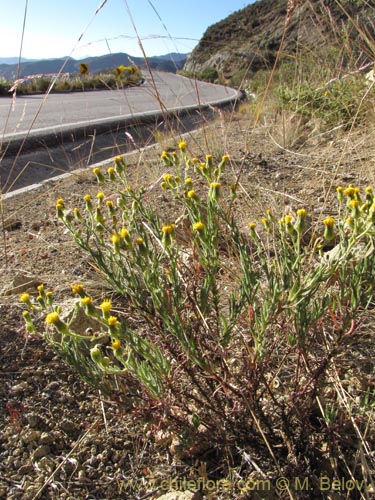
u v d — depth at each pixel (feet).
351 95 16.92
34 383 6.55
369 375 6.24
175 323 5.00
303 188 12.69
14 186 17.24
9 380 6.57
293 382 6.16
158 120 33.14
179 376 6.28
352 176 12.80
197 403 5.84
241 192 11.73
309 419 5.80
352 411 5.61
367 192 5.63
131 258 5.72
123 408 5.42
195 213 6.07
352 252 5.17
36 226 12.12
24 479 5.36
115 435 5.87
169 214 11.28
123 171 6.76
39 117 31.81
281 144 17.71
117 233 5.96
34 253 10.34
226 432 5.61
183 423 5.35
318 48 14.97
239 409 5.58
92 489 5.30
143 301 5.73
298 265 5.30
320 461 5.33
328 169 13.62
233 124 25.79
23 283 8.79
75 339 5.41
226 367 5.65
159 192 13.08
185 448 5.45
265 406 5.97
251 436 5.51
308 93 19.01
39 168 19.89
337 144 15.65
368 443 5.36
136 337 4.98
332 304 6.01
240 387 5.68
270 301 5.35
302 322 5.37
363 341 6.36
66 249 10.36
